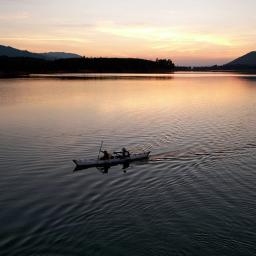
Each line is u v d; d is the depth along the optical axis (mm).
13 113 74562
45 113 75062
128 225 25188
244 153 43875
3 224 25625
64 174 36562
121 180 34719
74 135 54000
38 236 23922
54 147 46938
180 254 21828
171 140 50781
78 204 28953
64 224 25484
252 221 25797
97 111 78812
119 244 22828
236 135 53812
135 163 40219
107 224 25375
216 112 78312
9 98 100625
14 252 22125
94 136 53406
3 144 48188
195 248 22406
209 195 30516
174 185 33000
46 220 26172
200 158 41844
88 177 35688
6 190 32188
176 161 40812
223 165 39156
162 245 22719
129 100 100625
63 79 199250
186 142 49500
